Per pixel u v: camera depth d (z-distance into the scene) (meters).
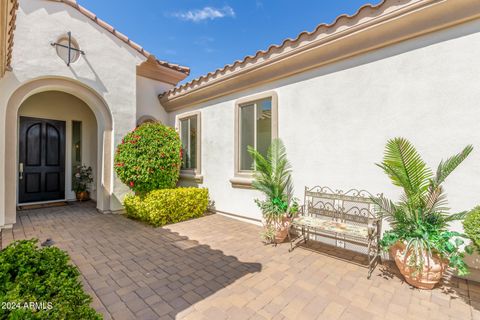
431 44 3.41
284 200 4.68
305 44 4.43
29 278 1.93
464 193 3.18
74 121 8.28
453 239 3.19
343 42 4.04
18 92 5.30
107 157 6.61
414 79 3.54
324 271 3.45
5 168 5.14
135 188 6.06
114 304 2.65
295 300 2.75
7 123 5.16
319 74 4.55
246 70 5.46
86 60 6.12
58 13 5.71
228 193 6.34
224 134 6.45
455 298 2.81
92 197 8.27
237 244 4.47
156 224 5.46
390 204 3.44
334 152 4.34
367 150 3.96
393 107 3.72
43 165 7.68
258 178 4.98
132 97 6.98
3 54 3.80
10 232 4.98
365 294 2.88
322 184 4.49
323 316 2.48
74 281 2.10
